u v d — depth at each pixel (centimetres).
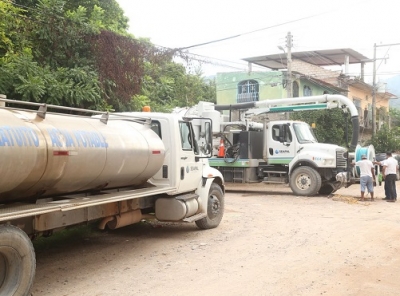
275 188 1917
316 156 1594
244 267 656
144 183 791
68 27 1261
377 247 795
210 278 602
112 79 1326
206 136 920
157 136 774
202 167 930
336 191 1805
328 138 2820
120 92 1351
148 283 580
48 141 504
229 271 636
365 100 4041
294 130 1686
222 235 890
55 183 537
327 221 1062
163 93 1942
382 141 3244
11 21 1191
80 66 1270
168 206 823
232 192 1784
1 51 1145
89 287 561
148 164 718
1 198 501
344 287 568
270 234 902
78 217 604
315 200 1488
